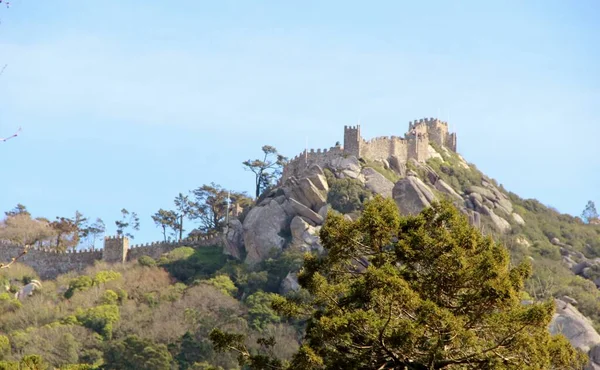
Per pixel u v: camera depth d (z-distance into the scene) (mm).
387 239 72438
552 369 68062
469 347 63594
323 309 72938
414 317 66375
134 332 174375
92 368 157250
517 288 69500
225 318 173875
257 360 70938
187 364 161125
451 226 73250
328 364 65625
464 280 67812
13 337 170875
